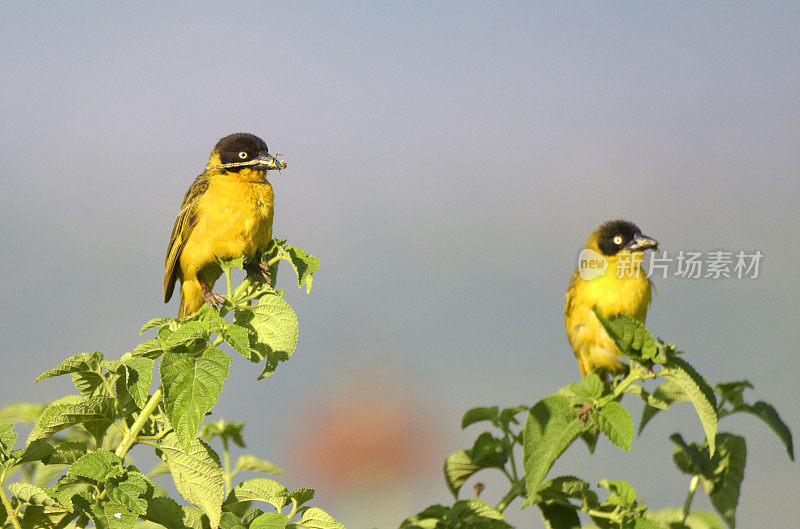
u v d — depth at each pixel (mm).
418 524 7688
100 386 7559
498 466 8664
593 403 7883
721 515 8336
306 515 7445
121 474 7035
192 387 7191
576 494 7922
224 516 7215
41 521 7176
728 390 8297
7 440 7363
